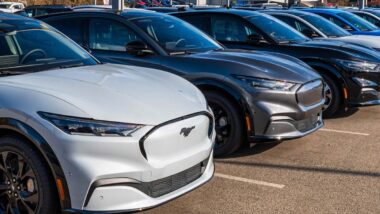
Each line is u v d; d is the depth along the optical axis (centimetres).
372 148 645
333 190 492
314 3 4062
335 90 808
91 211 341
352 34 1256
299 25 1106
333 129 748
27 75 412
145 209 355
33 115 350
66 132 342
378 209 448
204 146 407
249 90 555
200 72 579
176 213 432
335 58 799
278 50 824
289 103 560
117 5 962
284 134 561
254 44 838
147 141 354
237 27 856
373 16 1789
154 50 615
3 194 382
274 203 457
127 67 483
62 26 681
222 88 566
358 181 518
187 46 645
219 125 580
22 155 360
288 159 589
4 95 369
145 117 360
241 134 569
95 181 338
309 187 499
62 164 340
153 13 696
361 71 793
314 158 595
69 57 484
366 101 804
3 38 457
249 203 456
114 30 645
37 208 359
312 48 820
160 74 466
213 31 870
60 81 394
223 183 505
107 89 387
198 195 472
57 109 349
